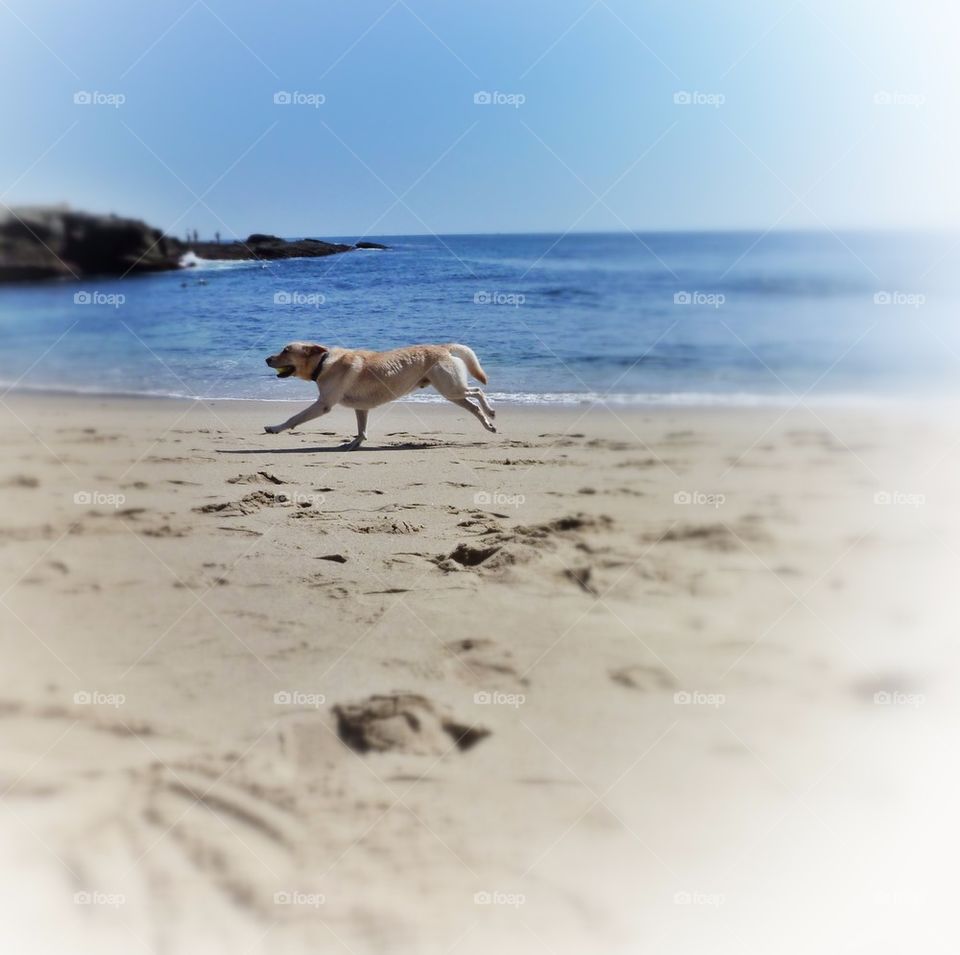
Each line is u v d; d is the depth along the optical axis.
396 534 4.86
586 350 9.40
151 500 5.50
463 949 2.39
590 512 5.23
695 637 3.82
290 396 8.61
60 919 2.50
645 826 2.80
